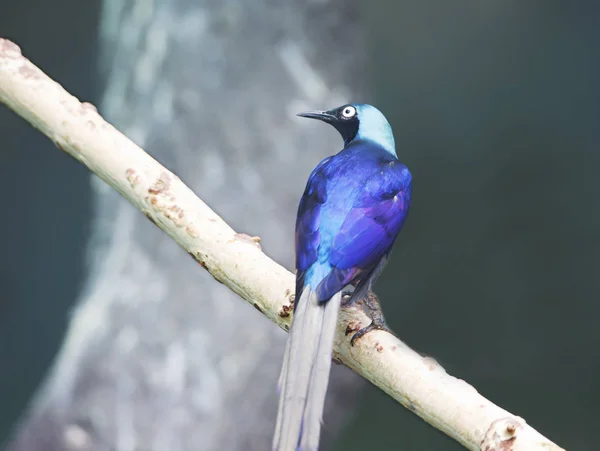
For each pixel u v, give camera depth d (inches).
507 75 789.9
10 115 800.3
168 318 513.3
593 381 752.3
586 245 765.3
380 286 781.9
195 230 189.8
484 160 784.9
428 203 784.9
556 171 774.5
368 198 228.5
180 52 551.5
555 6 788.0
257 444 502.0
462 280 778.2
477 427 148.8
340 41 576.4
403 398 161.6
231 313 513.7
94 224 570.6
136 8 569.3
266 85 552.1
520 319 767.1
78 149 193.6
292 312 181.8
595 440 745.0
